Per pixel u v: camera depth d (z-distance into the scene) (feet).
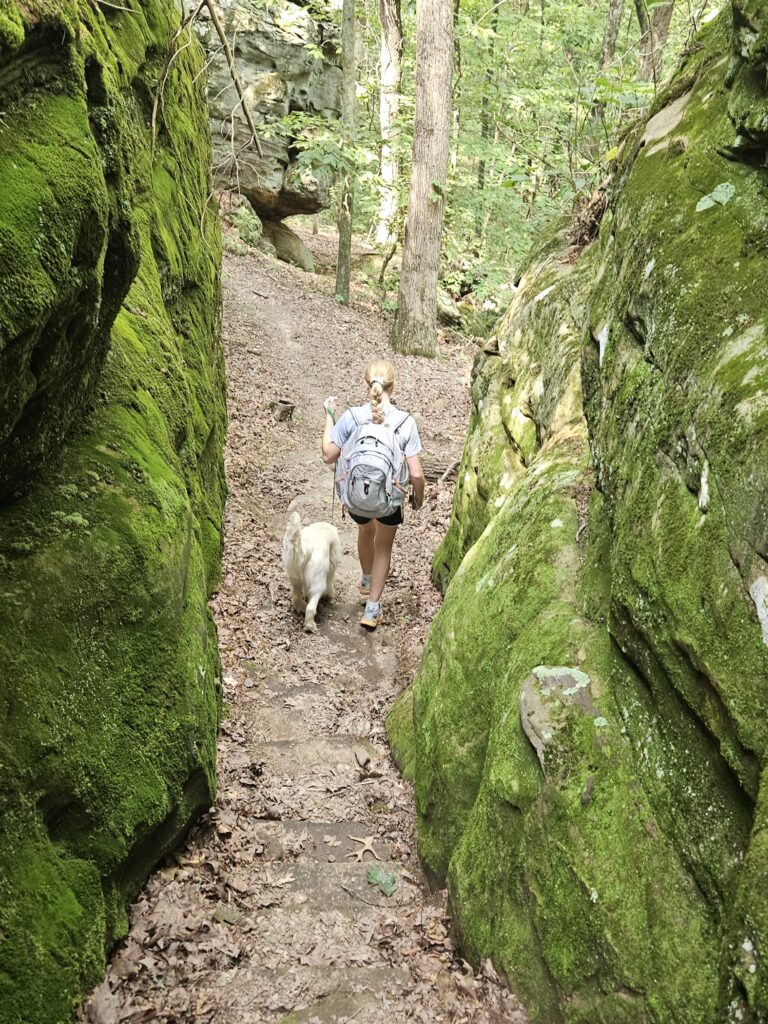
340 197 56.59
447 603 12.92
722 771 6.10
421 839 10.72
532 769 8.22
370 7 74.79
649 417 8.13
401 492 17.40
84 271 8.05
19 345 6.89
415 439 17.43
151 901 9.21
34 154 7.26
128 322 13.38
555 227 21.44
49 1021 6.80
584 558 10.02
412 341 51.44
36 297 6.83
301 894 9.94
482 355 20.13
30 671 7.82
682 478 7.16
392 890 10.14
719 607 6.12
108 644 8.96
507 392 17.83
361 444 17.11
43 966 6.92
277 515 24.32
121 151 9.43
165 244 16.56
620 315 9.46
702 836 6.24
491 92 58.59
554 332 16.05
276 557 21.18
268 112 57.98
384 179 62.85
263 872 10.29
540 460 12.94
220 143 56.39
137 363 12.78
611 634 8.11
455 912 8.96
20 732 7.48
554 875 7.35
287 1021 7.78
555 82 42.65
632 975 6.35
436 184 47.32
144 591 9.64
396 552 22.85
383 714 14.87
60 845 7.82
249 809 11.61
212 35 54.44
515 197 57.77
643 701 7.49
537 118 39.45
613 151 16.80
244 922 9.21
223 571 19.34
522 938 7.64
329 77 66.13
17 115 7.32
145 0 16.12
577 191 20.48
